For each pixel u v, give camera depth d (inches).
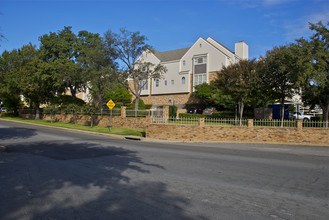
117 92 1600.6
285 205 184.4
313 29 678.5
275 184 238.4
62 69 1254.3
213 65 1483.8
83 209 171.9
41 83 1342.3
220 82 877.2
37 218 157.8
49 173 270.4
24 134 699.4
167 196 199.8
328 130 567.8
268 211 172.4
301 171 295.7
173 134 684.7
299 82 634.8
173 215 163.2
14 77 1278.3
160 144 572.4
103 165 313.0
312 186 233.1
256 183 240.8
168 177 258.2
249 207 179.0
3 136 645.3
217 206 179.9
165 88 1680.6
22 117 1640.0
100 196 198.1
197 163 334.6
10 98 1617.9
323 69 647.1
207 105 1413.6
